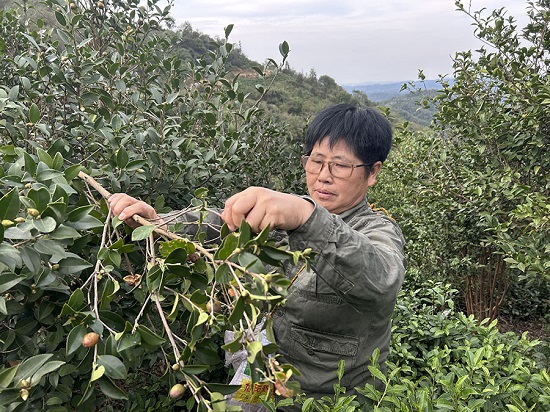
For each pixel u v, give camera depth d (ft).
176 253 3.12
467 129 11.61
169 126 6.91
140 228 3.39
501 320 14.98
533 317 15.12
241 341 2.85
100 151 6.56
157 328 4.99
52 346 3.61
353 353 4.86
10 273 2.97
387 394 5.16
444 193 11.83
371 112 5.02
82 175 4.33
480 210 10.95
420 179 12.31
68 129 6.35
